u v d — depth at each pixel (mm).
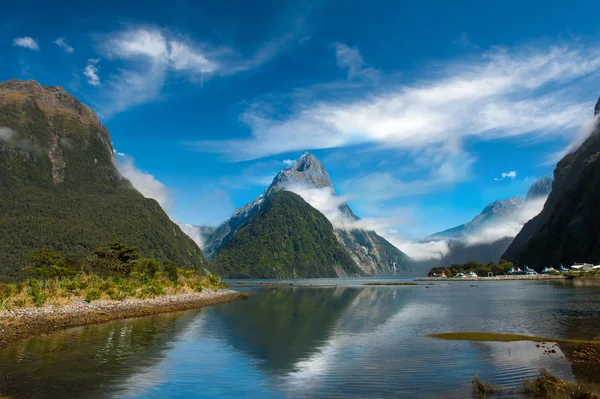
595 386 17266
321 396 17250
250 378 20172
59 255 100188
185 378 20203
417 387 18141
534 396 16469
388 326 37750
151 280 74875
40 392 17984
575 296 65938
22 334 32750
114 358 24594
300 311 53781
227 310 55625
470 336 30359
